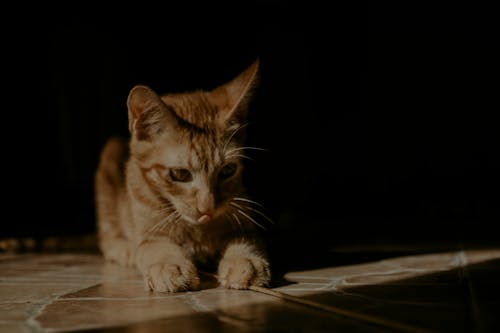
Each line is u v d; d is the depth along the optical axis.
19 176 1.12
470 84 1.24
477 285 0.45
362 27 1.27
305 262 0.60
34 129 1.14
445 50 1.25
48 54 1.13
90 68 1.13
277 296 0.44
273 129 1.18
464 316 0.37
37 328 0.37
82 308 0.42
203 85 1.19
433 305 0.40
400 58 1.27
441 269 0.52
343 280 0.49
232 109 0.54
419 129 1.27
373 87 1.28
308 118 1.24
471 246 0.68
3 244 0.78
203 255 0.56
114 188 0.69
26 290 0.48
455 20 1.24
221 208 0.52
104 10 1.12
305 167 1.22
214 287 0.48
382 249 0.68
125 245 0.63
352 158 1.29
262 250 0.54
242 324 0.37
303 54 1.23
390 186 1.28
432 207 1.23
